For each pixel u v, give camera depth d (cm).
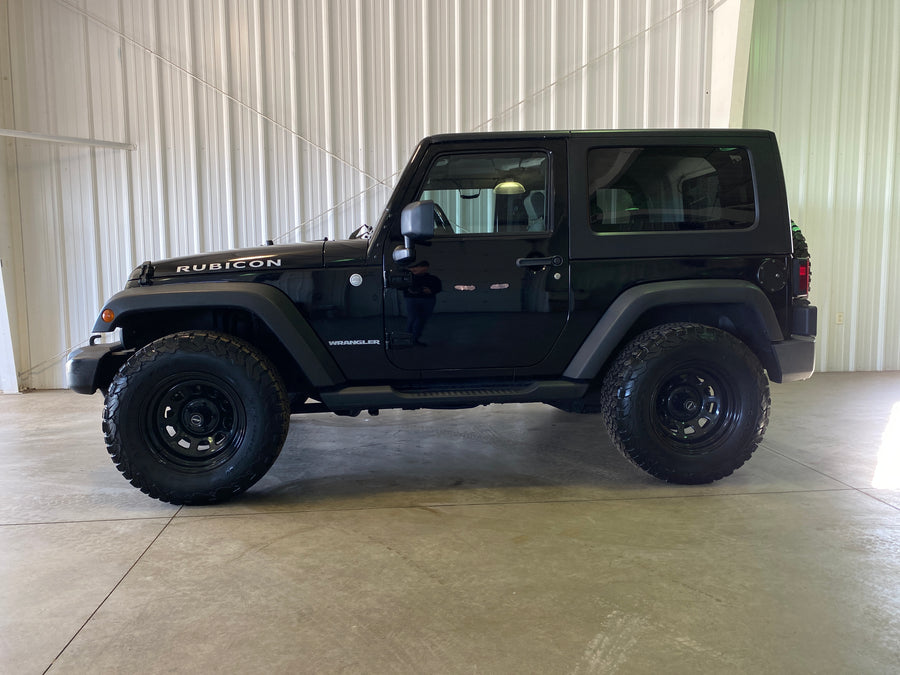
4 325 518
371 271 256
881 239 576
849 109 564
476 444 345
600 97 534
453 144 255
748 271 264
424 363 263
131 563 200
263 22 516
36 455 330
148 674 143
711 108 538
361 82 523
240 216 531
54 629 162
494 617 166
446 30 523
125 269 536
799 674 141
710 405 264
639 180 262
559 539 215
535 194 259
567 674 141
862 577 186
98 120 521
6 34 511
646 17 529
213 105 522
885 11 555
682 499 253
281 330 247
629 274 260
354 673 143
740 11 496
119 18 512
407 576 189
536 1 524
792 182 570
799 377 269
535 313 260
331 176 530
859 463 298
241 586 184
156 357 240
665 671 142
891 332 587
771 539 213
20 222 525
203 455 250
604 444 343
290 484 279
